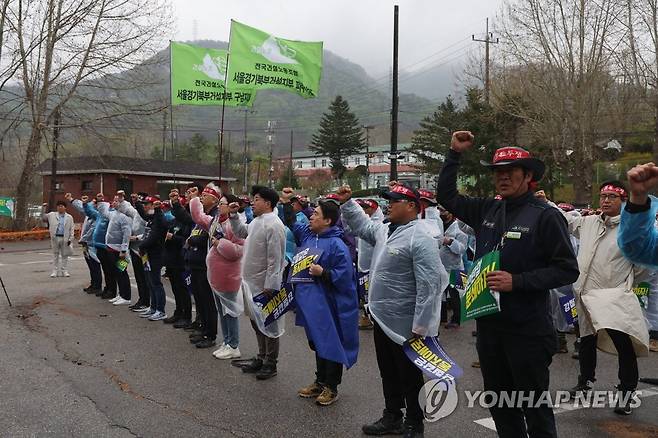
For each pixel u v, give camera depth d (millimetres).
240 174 65188
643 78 21188
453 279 8234
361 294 8047
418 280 4016
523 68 24516
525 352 3139
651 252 2691
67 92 23625
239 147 92500
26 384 5367
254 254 5656
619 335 4840
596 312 4859
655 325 6125
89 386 5344
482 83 32406
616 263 5012
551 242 3076
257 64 11031
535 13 22609
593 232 5250
